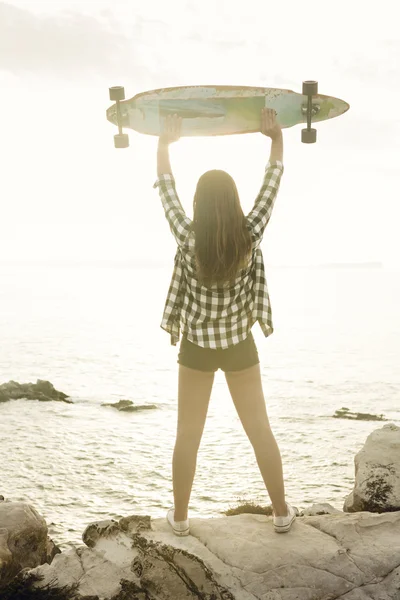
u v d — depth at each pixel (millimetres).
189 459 3504
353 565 3352
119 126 3559
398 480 5805
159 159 3500
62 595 3408
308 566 3336
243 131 3512
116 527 3889
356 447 64062
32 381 123188
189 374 3377
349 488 50062
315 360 150750
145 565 3385
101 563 3656
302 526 3738
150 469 58812
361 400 98688
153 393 108625
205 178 3162
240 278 3225
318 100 3396
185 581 3283
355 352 166500
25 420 75562
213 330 3260
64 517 44688
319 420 79312
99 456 62812
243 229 3168
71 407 84812
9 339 190375
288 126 3557
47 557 5641
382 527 3703
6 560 4836
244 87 3449
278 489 3566
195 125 3502
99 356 159500
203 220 3133
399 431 6520
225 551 3480
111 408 87500
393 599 3203
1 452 61906
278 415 83562
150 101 3469
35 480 53969
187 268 3258
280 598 3180
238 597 3199
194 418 3465
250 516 3912
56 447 65062
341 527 3711
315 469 55938
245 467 58000
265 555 3424
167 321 3389
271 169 3418
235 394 3439
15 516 5305
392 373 127562
